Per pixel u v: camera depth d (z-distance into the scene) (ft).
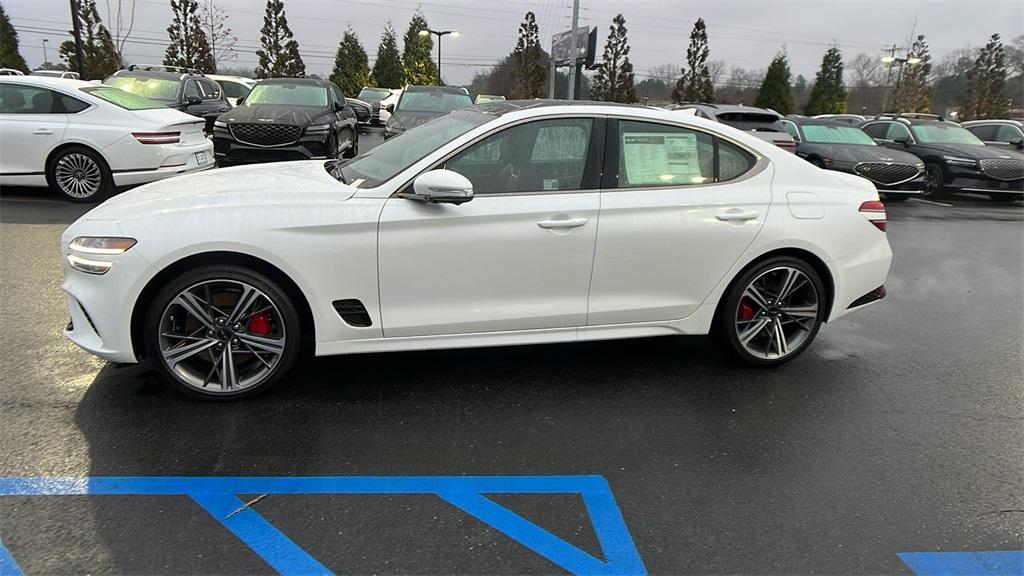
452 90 44.39
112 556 7.55
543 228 11.55
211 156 30.66
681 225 12.26
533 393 12.17
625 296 12.38
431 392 12.03
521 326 12.00
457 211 11.18
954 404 12.30
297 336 11.23
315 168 13.61
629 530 8.36
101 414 10.68
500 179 11.66
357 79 156.56
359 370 12.84
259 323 11.16
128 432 10.18
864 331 16.52
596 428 10.94
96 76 87.86
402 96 43.55
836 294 13.55
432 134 12.82
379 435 10.44
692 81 158.71
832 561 7.92
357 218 10.82
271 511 8.46
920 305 19.10
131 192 12.12
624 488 9.27
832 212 13.20
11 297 15.94
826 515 8.80
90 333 10.78
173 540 7.86
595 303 12.24
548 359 13.84
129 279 10.25
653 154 12.39
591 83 169.17
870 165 39.17
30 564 7.37
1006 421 11.64
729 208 12.55
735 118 42.70
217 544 7.82
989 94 149.28
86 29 88.43
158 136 27.14
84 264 10.37
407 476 9.36
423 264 11.19
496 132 11.65
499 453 10.06
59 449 9.64
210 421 10.63
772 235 12.76
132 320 10.53
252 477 9.18
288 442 10.12
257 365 11.47
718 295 12.91
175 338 10.90
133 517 8.23
